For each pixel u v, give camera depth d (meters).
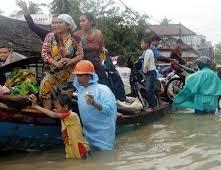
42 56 6.83
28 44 21.23
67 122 6.18
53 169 5.58
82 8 33.78
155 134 8.05
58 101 6.23
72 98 7.14
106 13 33.81
